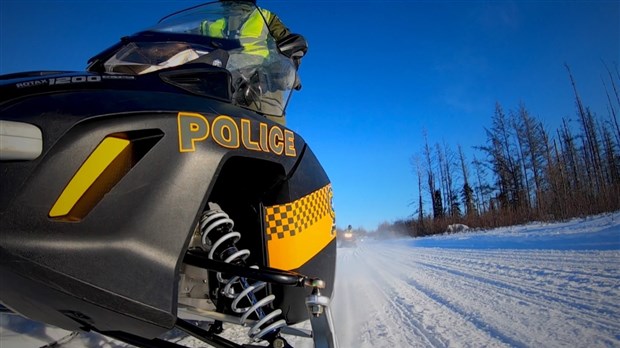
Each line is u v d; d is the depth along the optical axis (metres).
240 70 2.44
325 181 2.52
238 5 2.64
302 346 2.90
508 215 30.45
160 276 1.48
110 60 2.17
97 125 1.46
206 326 3.28
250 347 1.74
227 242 1.90
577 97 36.69
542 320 3.36
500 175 41.66
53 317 1.46
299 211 2.21
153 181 1.53
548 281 5.30
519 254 9.41
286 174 2.12
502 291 4.89
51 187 1.34
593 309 3.61
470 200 44.44
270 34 2.74
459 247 14.71
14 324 2.58
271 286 2.08
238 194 2.20
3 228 1.24
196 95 1.85
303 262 2.21
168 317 1.46
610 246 8.98
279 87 2.75
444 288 5.47
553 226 19.95
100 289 1.34
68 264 1.31
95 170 1.44
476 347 2.77
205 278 2.07
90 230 1.38
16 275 1.26
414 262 9.91
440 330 3.26
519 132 40.72
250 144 1.90
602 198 22.52
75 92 1.53
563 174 31.61
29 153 1.31
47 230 1.31
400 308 4.27
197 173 1.64
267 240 2.10
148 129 1.56
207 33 2.51
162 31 2.37
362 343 3.02
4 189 1.27
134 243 1.45
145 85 1.73
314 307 1.66
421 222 44.56
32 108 1.39
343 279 6.98
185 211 1.58
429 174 49.25
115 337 1.61
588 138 35.62
